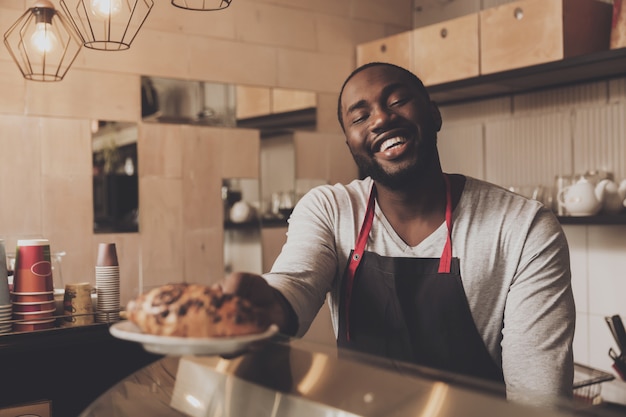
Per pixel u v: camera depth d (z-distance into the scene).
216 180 3.56
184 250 3.47
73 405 2.47
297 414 0.85
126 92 3.30
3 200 3.03
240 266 3.63
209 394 0.98
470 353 1.41
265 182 3.71
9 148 3.04
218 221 3.57
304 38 3.84
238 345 0.75
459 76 3.28
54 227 3.14
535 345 1.32
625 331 2.77
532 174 3.35
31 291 2.38
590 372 2.45
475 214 1.42
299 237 1.50
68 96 3.16
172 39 3.42
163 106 3.40
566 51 2.84
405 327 1.44
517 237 1.39
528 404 0.71
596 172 2.93
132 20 3.29
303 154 3.84
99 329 2.48
